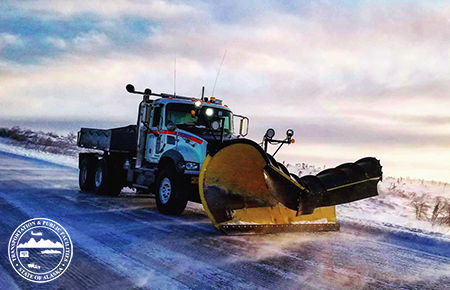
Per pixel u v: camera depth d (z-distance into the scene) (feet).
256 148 22.07
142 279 14.26
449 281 16.34
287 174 22.99
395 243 22.88
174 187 27.45
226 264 16.62
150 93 32.53
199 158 27.12
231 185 22.94
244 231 22.39
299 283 14.76
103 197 35.91
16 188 36.91
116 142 35.70
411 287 15.20
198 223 25.45
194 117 30.78
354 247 21.21
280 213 24.35
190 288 13.60
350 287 14.67
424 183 78.23
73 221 23.54
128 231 21.76
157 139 31.37
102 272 14.80
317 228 24.98
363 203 42.11
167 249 18.47
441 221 32.68
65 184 43.80
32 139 132.16
